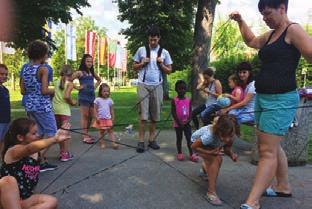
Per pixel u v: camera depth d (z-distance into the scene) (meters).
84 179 5.17
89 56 7.79
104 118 7.04
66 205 4.30
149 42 6.91
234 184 5.05
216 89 6.82
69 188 4.83
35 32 10.80
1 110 5.43
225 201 4.47
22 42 10.88
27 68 5.48
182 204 4.36
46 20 10.93
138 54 6.97
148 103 6.85
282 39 4.15
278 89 4.13
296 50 4.14
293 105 4.19
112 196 4.57
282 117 4.15
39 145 3.54
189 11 20.66
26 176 3.63
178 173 5.48
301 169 5.80
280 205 4.38
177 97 6.32
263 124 4.22
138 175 5.37
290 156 5.92
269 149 4.22
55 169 5.65
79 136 8.20
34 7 10.20
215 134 4.38
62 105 6.62
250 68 6.52
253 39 4.71
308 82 19.91
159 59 6.82
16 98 23.39
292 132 5.89
